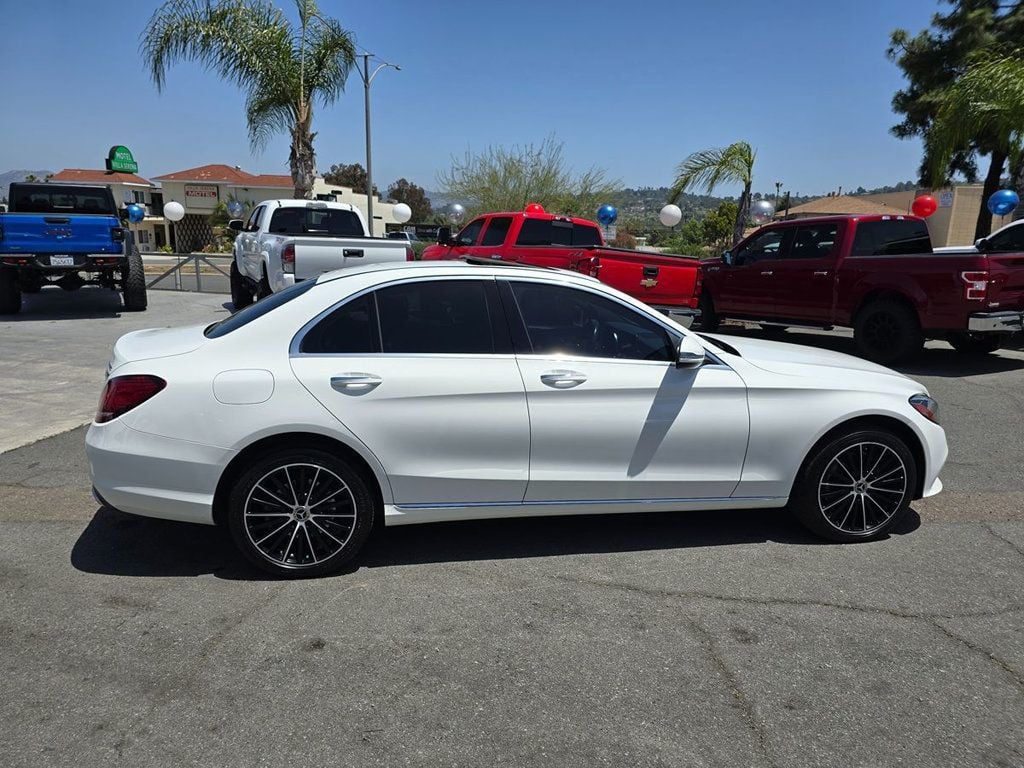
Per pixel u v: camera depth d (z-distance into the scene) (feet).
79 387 25.53
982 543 14.23
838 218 32.73
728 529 14.87
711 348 13.83
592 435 12.91
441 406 12.34
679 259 31.30
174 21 51.80
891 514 14.20
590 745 8.57
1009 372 29.58
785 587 12.39
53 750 8.35
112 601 11.67
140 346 12.86
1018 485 17.47
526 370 12.71
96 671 9.84
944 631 11.04
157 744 8.49
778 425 13.55
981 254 27.45
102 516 14.99
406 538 14.26
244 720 8.92
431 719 8.98
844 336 40.32
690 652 10.45
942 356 33.24
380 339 12.50
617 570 12.98
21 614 11.24
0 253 40.22
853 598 12.02
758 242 36.63
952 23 70.33
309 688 9.55
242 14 52.80
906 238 32.83
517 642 10.66
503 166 102.37
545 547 13.91
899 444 13.96
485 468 12.69
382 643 10.60
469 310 12.88
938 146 49.01
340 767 8.18
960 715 9.16
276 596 11.90
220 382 11.79
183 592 11.99
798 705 9.31
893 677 9.90
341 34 56.24
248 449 12.00
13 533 14.15
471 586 12.34
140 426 11.71
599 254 30.45
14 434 20.22
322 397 11.93
